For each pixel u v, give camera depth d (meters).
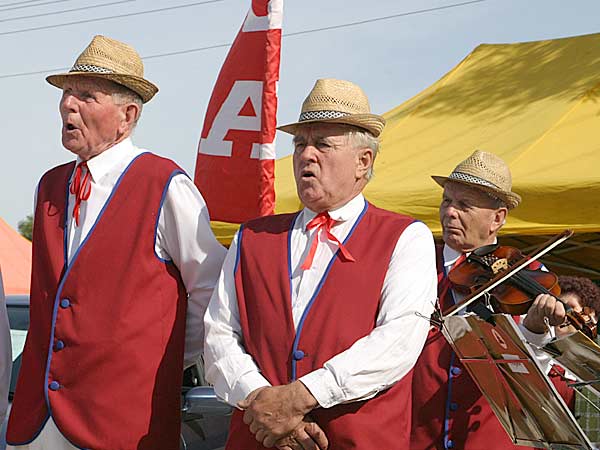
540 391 3.49
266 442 3.53
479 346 3.63
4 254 13.66
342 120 3.76
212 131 6.42
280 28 6.30
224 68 6.46
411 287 3.68
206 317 3.91
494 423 4.45
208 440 6.09
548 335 4.22
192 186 4.22
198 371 6.40
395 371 3.58
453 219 4.73
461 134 9.95
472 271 4.48
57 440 4.02
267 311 3.78
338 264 3.78
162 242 4.17
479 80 11.12
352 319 3.67
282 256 3.87
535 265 4.57
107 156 4.22
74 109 4.11
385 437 3.61
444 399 4.50
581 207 7.88
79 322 4.04
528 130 9.30
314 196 3.81
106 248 4.09
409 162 9.61
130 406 4.00
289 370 3.67
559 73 10.48
